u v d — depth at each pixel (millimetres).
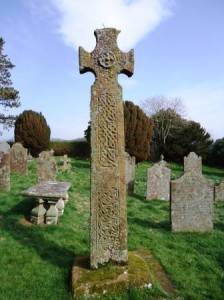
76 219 9211
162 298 4730
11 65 38281
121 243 5234
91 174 5223
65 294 4797
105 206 5223
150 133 26797
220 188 13500
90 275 4965
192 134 36312
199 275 5641
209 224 8367
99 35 5344
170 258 6305
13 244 6781
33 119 29531
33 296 4750
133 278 4887
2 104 37781
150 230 8445
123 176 5281
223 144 35125
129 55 5383
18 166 17547
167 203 12266
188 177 8398
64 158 22000
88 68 5312
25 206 9555
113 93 5277
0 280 5227
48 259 6012
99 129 5242
